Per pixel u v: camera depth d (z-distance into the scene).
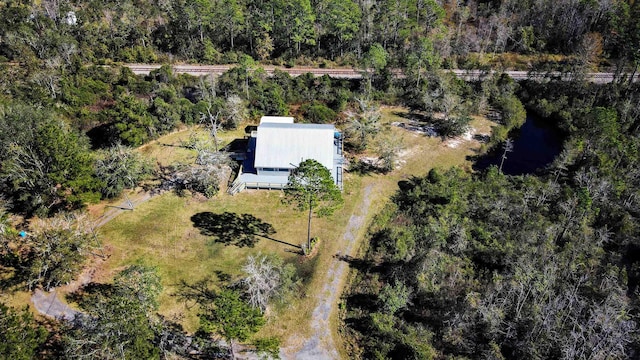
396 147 77.88
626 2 109.75
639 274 55.44
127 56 103.44
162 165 73.69
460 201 65.94
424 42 93.44
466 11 119.38
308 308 53.00
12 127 59.50
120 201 66.69
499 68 104.12
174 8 112.06
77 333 42.69
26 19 105.94
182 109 82.00
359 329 50.81
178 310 51.84
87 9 112.62
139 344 39.31
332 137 70.56
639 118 83.81
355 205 68.00
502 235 59.72
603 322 44.62
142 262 57.06
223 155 70.50
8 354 37.72
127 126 74.31
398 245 58.16
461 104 89.62
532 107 95.00
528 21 116.88
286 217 65.31
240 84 91.38
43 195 60.56
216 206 66.62
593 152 72.88
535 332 46.41
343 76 101.62
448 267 55.28
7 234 57.72
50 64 91.06
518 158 81.94
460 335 47.94
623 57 94.31
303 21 103.38
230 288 54.09
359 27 109.00
